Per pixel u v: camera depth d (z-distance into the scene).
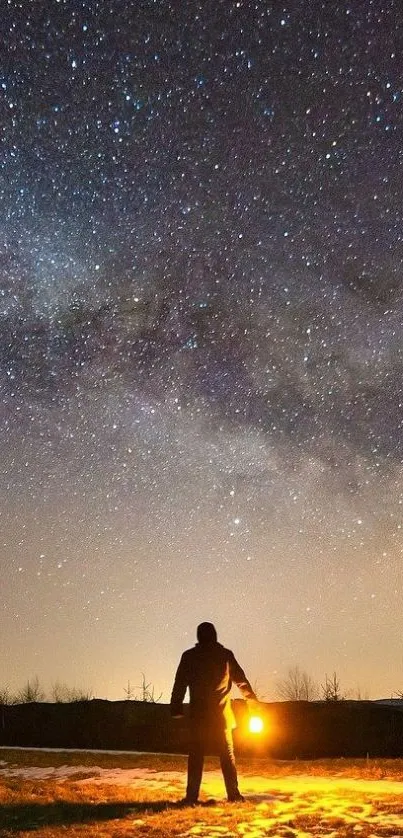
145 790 8.44
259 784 8.70
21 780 9.40
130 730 15.43
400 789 8.14
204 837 5.99
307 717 15.23
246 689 7.71
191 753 7.53
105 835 6.08
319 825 6.38
